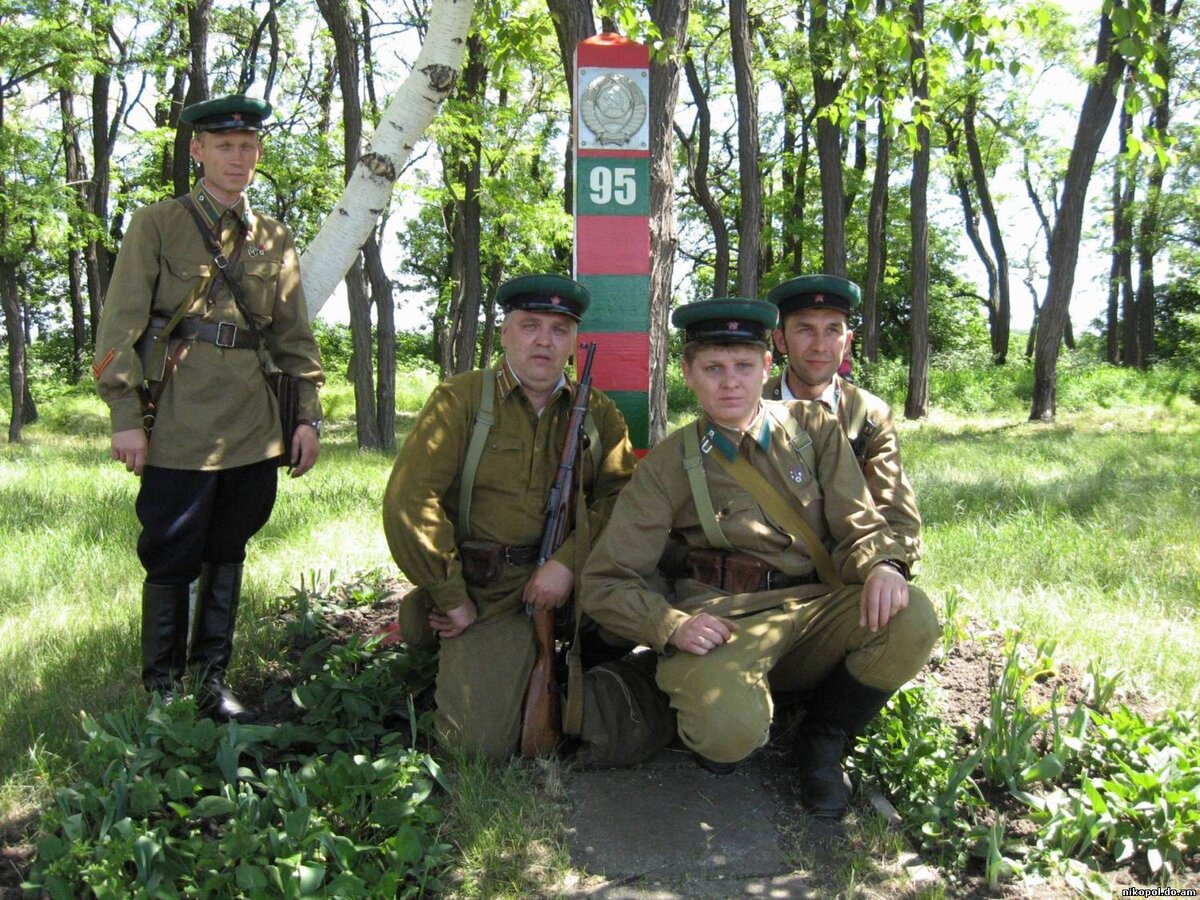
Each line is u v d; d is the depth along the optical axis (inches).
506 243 872.9
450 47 161.3
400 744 127.6
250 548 232.2
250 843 96.6
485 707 125.4
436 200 697.6
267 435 136.1
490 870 105.2
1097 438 558.3
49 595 192.1
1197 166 834.8
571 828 112.7
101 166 780.6
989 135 1102.4
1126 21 153.9
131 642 163.0
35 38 519.2
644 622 117.7
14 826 110.0
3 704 138.8
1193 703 143.9
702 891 102.8
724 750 112.3
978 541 246.2
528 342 130.3
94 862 95.7
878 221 924.0
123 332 125.5
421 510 128.6
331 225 162.6
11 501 292.8
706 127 796.6
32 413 748.0
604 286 164.2
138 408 127.0
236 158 130.6
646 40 193.8
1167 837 106.8
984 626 175.9
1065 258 724.7
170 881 96.0
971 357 1218.0
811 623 122.3
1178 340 1376.7
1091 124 702.5
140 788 103.6
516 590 135.2
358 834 105.7
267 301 136.1
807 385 143.0
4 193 545.6
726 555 126.3
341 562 221.3
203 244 131.1
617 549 122.9
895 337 1467.8
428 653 145.4
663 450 127.5
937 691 139.1
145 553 133.3
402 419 881.5
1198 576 210.2
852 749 127.0
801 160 994.7
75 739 127.0
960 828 110.3
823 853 109.8
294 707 141.9
